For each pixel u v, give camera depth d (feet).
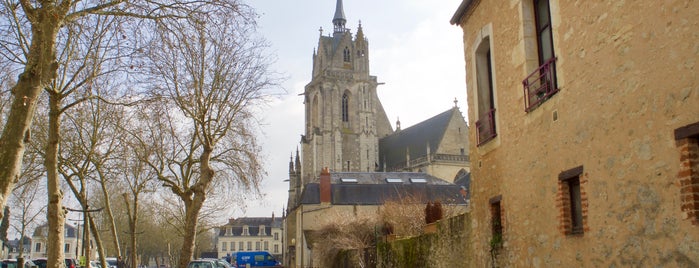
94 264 141.69
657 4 22.50
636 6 23.84
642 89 23.49
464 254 47.19
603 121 26.40
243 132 97.60
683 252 21.12
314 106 335.67
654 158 22.77
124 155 99.35
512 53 37.47
